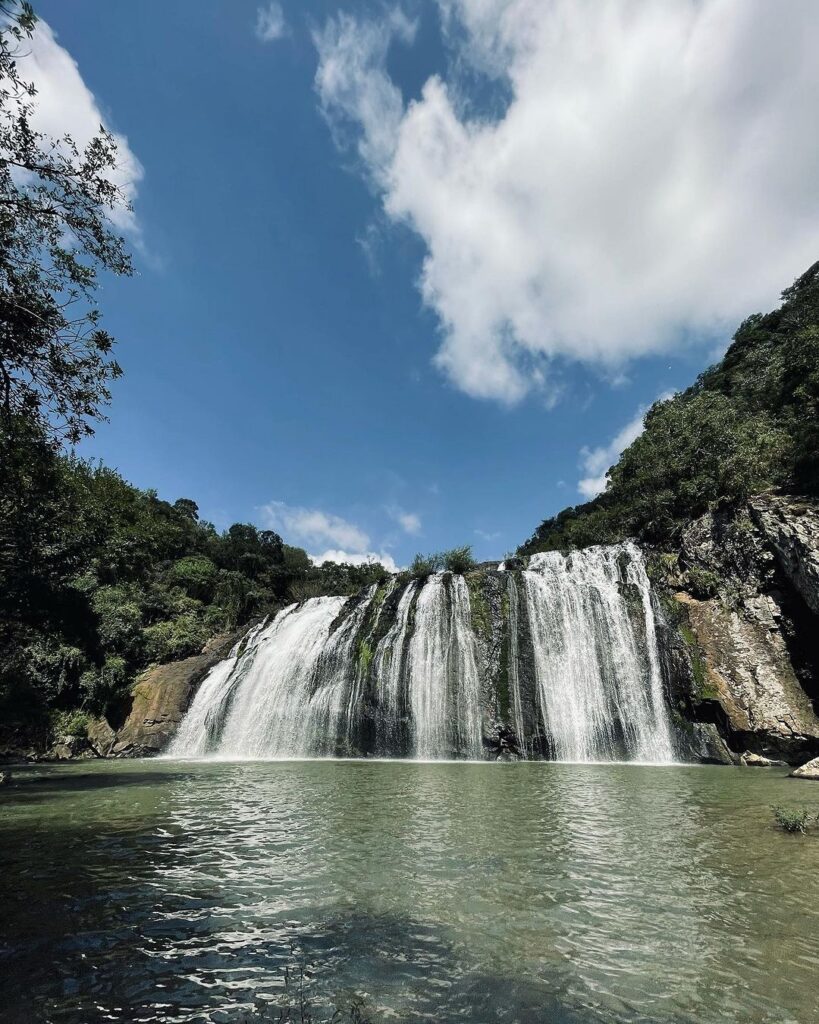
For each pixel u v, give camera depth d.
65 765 22.55
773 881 6.03
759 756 18.44
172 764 20.91
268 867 6.75
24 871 6.67
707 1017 3.60
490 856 7.10
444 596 25.50
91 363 10.38
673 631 21.92
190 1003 3.80
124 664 31.80
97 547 27.12
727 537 24.61
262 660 28.84
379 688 23.89
